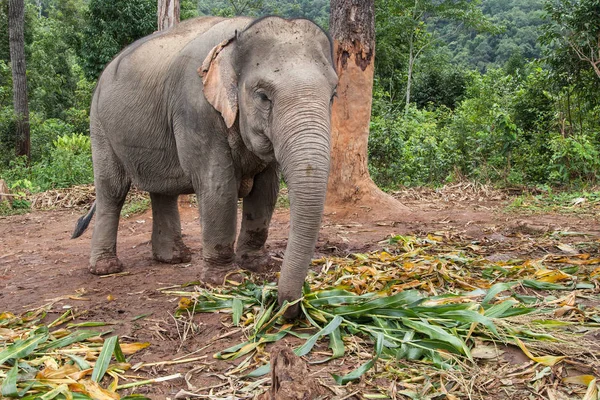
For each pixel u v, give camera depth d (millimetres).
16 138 19594
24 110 19656
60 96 32688
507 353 3068
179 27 5242
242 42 3963
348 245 6316
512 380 2777
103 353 3105
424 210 8758
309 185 3332
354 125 8398
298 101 3484
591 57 11375
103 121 5473
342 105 8445
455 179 11461
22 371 3098
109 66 5656
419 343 3146
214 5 51719
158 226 5938
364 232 7164
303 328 3525
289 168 3410
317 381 2586
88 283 5238
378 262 4965
